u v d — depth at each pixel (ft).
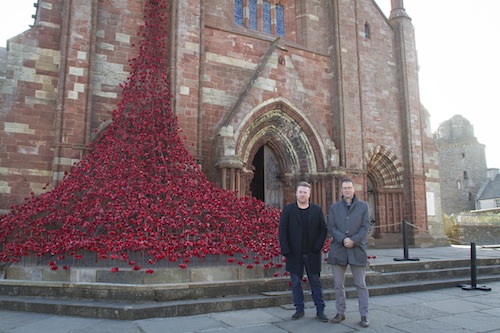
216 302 26.55
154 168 42.65
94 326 22.84
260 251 32.65
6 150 47.52
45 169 48.91
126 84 51.93
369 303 29.40
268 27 71.15
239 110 56.44
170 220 32.50
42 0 51.75
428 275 38.88
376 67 76.43
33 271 30.14
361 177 68.44
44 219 36.22
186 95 54.49
